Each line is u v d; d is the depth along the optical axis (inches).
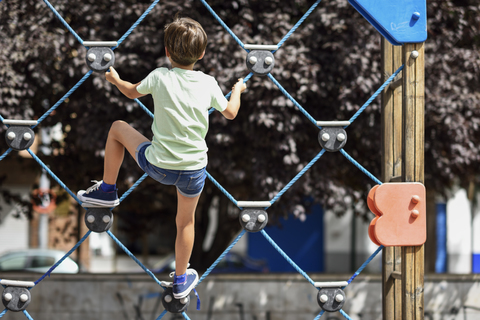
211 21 256.2
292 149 244.4
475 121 257.3
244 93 237.0
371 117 254.5
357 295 285.6
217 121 241.8
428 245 585.9
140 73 255.3
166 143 110.0
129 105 242.2
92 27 251.0
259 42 241.0
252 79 234.8
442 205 746.2
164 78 111.4
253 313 281.3
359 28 247.0
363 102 247.6
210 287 281.0
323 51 256.1
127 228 381.1
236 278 282.2
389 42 151.1
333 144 137.1
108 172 123.3
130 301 279.4
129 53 246.1
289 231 802.2
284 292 283.4
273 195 249.1
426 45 259.0
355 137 277.1
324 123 136.7
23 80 243.1
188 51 109.6
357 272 140.8
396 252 157.8
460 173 313.3
